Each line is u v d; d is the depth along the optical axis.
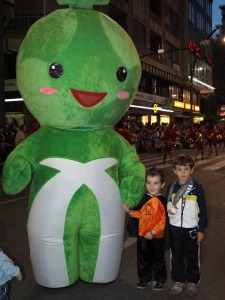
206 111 63.91
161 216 3.66
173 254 3.72
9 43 26.58
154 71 38.84
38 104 3.53
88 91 3.38
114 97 3.52
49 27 3.51
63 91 3.38
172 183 3.80
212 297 3.74
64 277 3.67
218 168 13.67
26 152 3.56
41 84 3.42
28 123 22.89
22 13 26.66
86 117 3.50
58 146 3.52
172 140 15.13
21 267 4.45
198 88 55.19
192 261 3.69
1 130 14.22
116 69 3.48
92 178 3.50
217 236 5.67
